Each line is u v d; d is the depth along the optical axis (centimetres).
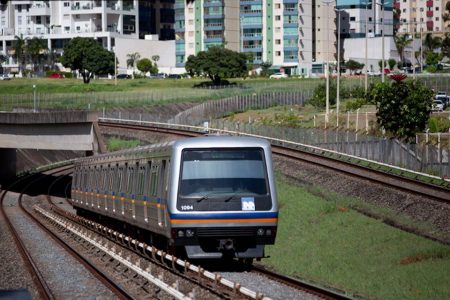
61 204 10375
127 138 13400
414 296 3195
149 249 4028
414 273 3750
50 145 11131
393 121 8731
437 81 18225
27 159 14412
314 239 5088
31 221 7625
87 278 3644
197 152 3647
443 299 3125
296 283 3178
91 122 10806
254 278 3378
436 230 4888
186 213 3562
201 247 3600
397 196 5925
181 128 13275
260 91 18075
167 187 3666
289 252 4759
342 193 6594
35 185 12456
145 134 13062
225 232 3575
